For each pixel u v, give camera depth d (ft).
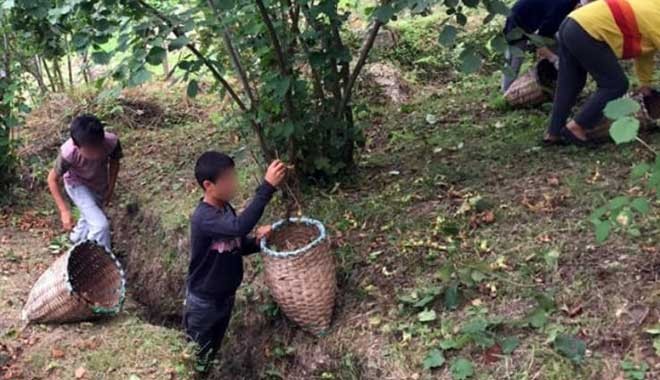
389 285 9.80
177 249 11.97
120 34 9.94
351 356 9.23
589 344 8.29
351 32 17.21
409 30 17.58
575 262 9.29
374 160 12.76
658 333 8.14
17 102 13.62
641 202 8.04
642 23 10.84
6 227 13.05
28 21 14.38
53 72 18.48
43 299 10.09
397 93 15.71
